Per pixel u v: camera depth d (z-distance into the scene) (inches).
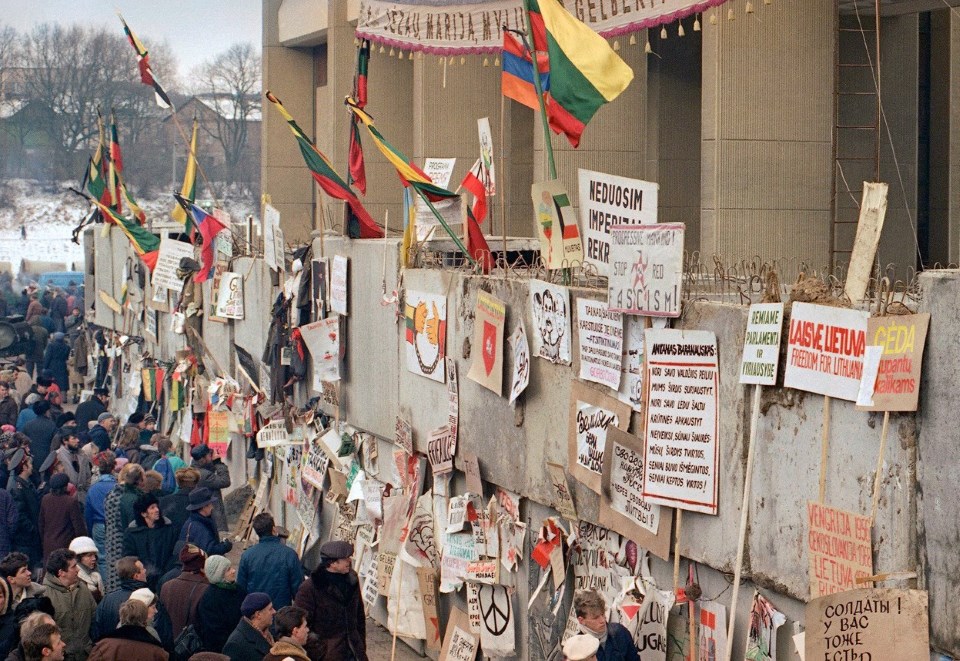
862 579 281.6
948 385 265.9
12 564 407.5
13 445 635.5
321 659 424.8
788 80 697.0
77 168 3100.4
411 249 537.6
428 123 1064.8
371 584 562.9
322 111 1469.0
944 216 847.7
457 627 480.4
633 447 365.7
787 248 703.7
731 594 332.8
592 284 425.7
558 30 412.8
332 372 613.3
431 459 501.7
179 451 908.6
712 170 700.7
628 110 864.3
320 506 634.2
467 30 609.6
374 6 616.1
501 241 591.8
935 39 845.2
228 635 414.3
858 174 757.9
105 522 534.3
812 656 269.7
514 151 1078.4
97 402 883.4
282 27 1497.3
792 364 305.0
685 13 459.2
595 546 394.0
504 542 451.8
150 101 3070.9
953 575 265.4
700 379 339.6
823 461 297.3
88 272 1300.4
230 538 718.5
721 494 335.0
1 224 3024.1
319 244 635.5
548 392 419.2
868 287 313.4
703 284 410.3
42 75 3036.4
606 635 326.6
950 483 265.6
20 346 1393.9
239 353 759.1
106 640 355.6
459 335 482.6
